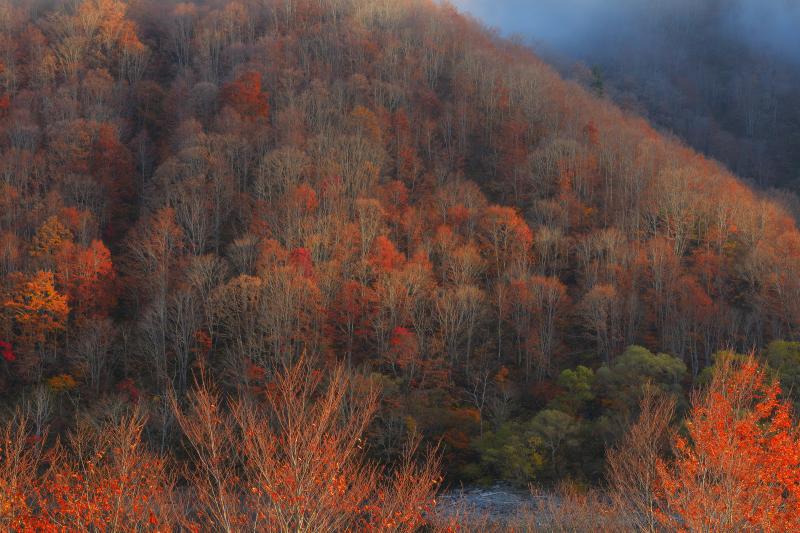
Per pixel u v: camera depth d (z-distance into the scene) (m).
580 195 92.88
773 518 15.95
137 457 17.14
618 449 42.44
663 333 66.50
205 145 89.81
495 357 66.56
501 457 47.12
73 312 66.00
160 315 60.09
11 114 102.25
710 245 81.94
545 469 45.72
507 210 82.31
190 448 40.38
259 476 14.38
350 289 66.00
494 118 113.50
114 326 66.06
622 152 103.38
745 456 16.58
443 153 103.38
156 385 56.91
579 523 26.67
